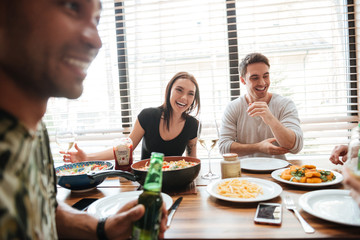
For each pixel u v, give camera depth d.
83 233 0.66
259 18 2.42
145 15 2.57
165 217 0.65
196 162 1.22
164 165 1.17
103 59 2.60
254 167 1.32
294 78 2.41
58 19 0.40
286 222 0.71
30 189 0.42
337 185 1.00
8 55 0.40
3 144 0.37
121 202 0.91
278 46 2.42
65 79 0.42
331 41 2.38
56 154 2.69
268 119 1.70
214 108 2.59
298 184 0.97
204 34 2.50
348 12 2.30
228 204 0.86
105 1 2.60
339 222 0.64
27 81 0.42
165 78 2.58
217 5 2.46
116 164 1.27
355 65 2.38
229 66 2.54
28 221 0.40
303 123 2.39
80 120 2.66
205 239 0.64
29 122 0.46
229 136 2.04
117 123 2.60
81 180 1.04
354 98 2.43
